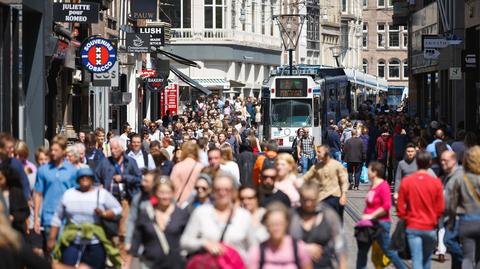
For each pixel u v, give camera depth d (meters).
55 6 58.78
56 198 33.94
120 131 99.56
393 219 52.41
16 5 50.34
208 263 24.30
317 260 26.02
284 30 161.50
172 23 164.50
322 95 99.12
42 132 55.44
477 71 81.81
